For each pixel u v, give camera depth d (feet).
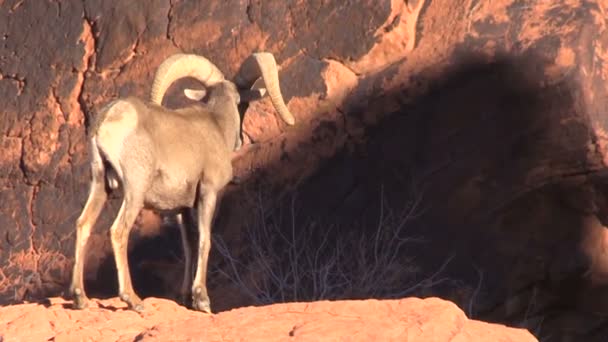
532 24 142.10
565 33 138.92
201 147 105.70
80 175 167.32
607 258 139.54
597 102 136.56
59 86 172.96
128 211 98.58
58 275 163.32
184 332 80.69
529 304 141.90
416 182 143.23
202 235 105.81
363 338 77.77
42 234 167.12
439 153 142.92
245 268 149.79
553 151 136.87
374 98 148.77
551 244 140.26
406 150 145.18
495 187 139.85
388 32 150.30
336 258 144.25
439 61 146.00
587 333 142.00
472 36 145.28
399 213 143.02
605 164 135.74
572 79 135.74
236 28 161.79
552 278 140.77
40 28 177.78
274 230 150.20
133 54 169.07
